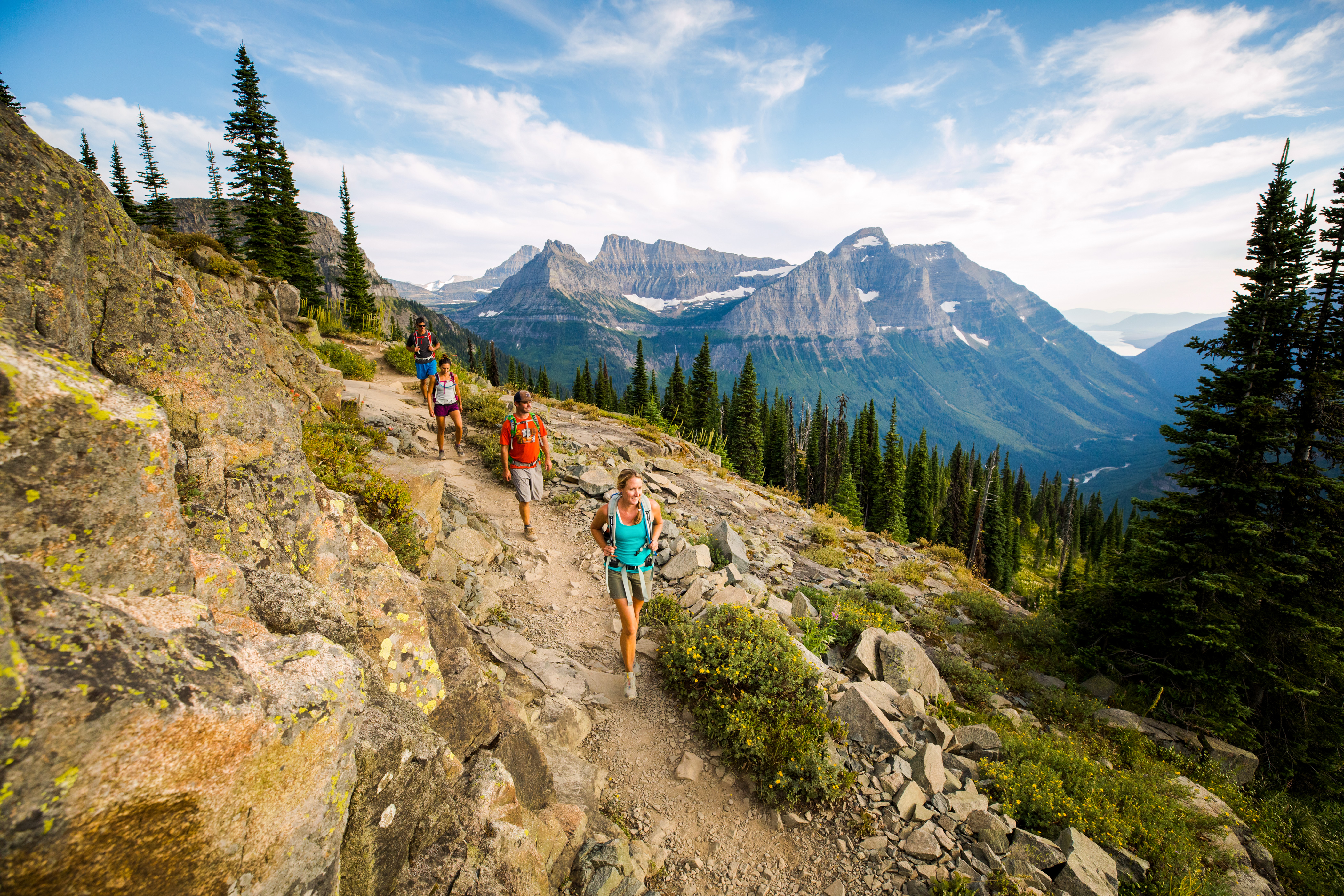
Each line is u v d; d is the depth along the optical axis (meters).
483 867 2.88
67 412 1.64
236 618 2.26
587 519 10.56
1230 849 7.28
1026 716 10.22
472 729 3.70
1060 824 6.10
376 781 2.44
